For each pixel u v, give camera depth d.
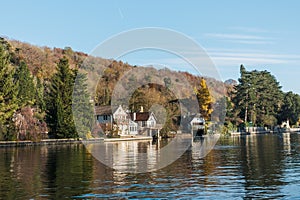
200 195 17.78
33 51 83.62
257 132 96.19
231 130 86.50
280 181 20.83
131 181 21.09
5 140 52.94
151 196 17.61
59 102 61.25
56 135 60.62
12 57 80.44
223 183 20.50
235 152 38.94
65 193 18.11
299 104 114.69
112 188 19.25
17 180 21.44
